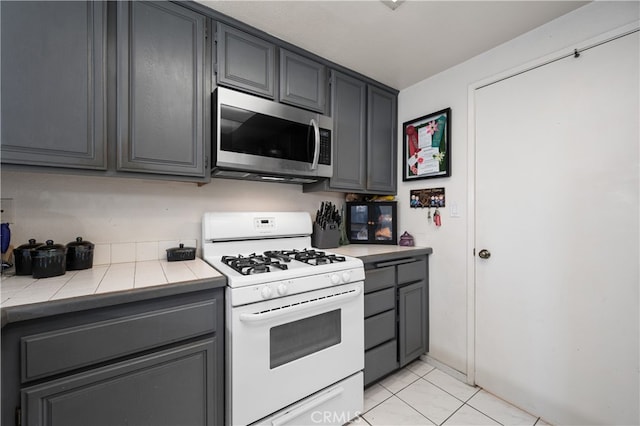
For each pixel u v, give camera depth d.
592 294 1.34
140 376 0.97
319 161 1.77
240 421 1.11
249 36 1.53
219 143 1.37
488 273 1.74
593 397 1.33
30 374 0.80
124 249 1.46
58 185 1.30
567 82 1.42
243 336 1.12
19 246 1.14
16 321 0.77
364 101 2.09
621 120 1.26
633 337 1.23
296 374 1.26
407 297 1.92
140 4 1.22
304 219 1.94
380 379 1.84
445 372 1.96
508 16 1.44
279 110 1.58
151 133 1.24
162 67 1.27
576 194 1.39
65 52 1.06
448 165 1.94
